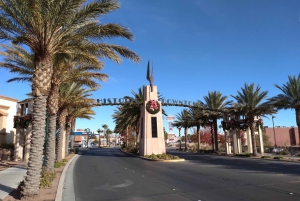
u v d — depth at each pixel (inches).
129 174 591.5
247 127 1536.7
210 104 1695.4
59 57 530.3
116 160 1080.8
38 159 334.6
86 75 627.5
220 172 608.4
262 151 1643.7
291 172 593.9
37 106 341.1
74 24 384.5
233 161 1018.7
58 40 373.1
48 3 323.3
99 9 369.1
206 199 315.9
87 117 1448.1
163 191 373.7
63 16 342.3
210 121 1871.3
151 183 451.8
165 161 1009.5
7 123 1086.4
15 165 778.8
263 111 1338.6
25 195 320.8
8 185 421.4
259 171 621.9
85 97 925.8
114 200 324.2
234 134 1579.7
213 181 462.6
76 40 406.0
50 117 568.7
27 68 601.6
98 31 388.2
